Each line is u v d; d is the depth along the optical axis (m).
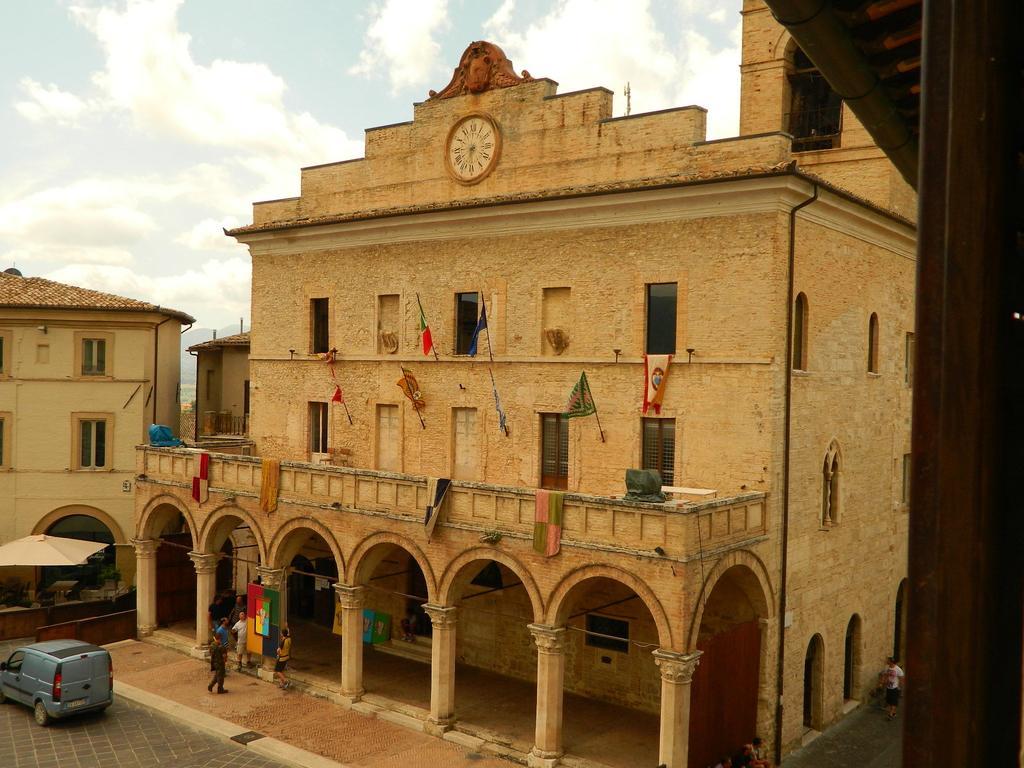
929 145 3.34
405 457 35.22
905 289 35.44
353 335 36.88
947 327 3.25
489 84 32.97
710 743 25.08
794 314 28.27
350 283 36.97
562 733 28.28
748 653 26.81
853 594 32.03
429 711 30.06
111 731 29.14
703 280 28.05
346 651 31.52
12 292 46.62
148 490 38.69
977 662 3.18
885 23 7.72
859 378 32.09
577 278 30.72
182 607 40.72
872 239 32.44
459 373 33.62
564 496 26.06
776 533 27.36
